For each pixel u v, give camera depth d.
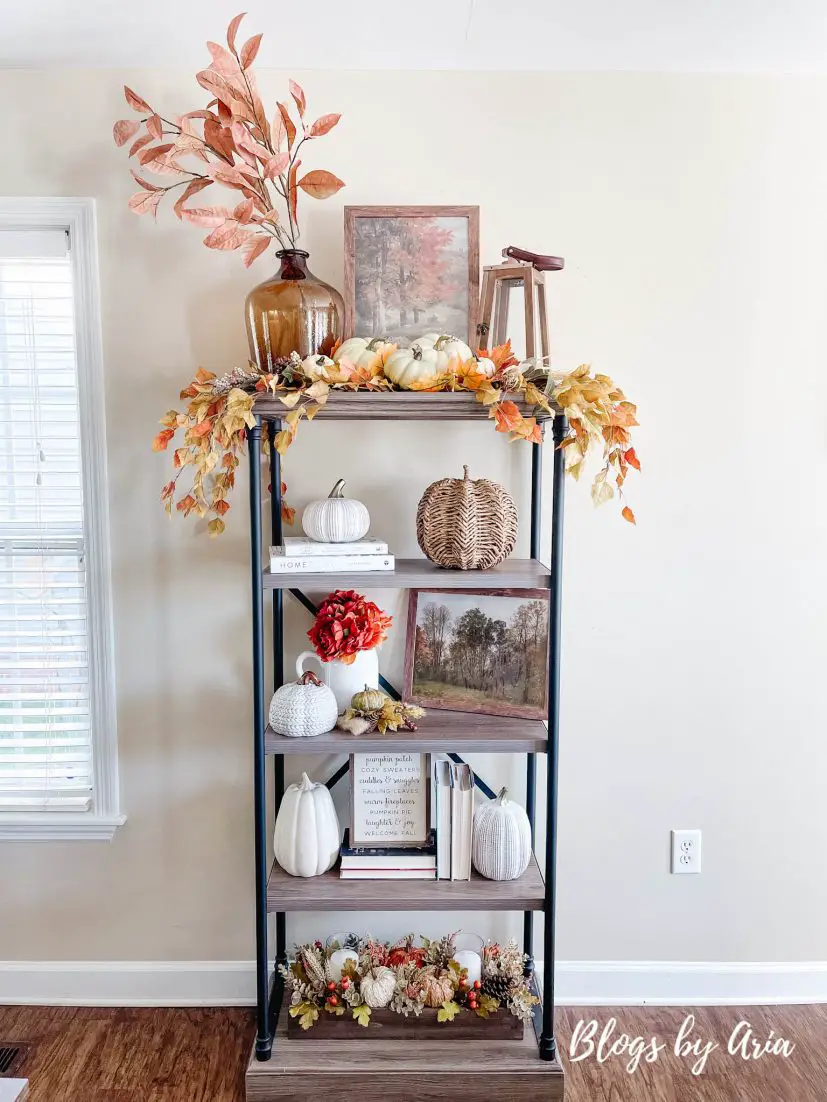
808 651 2.01
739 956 2.05
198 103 1.86
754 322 1.92
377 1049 1.73
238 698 2.00
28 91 1.85
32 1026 1.96
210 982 2.04
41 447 1.96
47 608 2.00
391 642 1.98
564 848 2.04
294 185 1.66
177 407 1.92
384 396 1.56
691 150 1.89
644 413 1.94
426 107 1.87
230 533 1.96
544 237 1.90
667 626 1.99
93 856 2.02
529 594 1.81
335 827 1.79
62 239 1.90
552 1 1.64
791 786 2.04
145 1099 1.73
